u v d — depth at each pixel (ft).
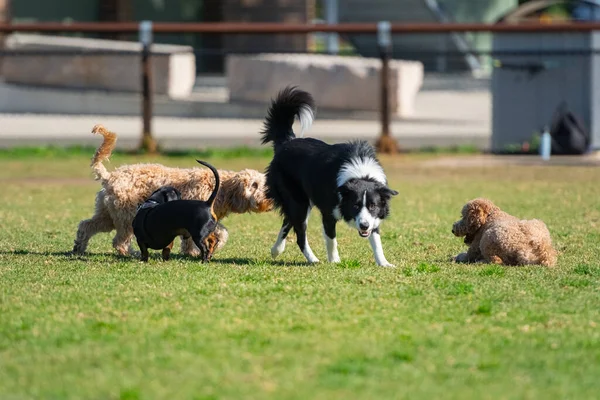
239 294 32.73
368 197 37.73
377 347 26.45
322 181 39.24
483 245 38.68
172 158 86.17
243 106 116.57
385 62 90.43
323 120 112.57
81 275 36.19
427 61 148.36
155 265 38.58
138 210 39.68
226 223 52.06
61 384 23.53
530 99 89.97
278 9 133.49
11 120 112.98
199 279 35.35
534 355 25.86
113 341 26.99
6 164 85.20
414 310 30.60
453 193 64.95
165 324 28.73
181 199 40.24
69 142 98.58
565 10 105.09
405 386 23.41
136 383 23.52
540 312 30.42
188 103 117.29
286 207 41.42
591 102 87.97
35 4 139.13
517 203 59.21
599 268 37.78
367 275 36.06
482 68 152.15
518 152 89.56
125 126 109.29
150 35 90.48
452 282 34.65
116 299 31.89
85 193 65.87
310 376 24.11
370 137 97.25
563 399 22.66
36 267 37.93
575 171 77.30
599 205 57.98
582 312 30.50
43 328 28.30
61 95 119.34
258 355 25.75
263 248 44.11
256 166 78.95
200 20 147.13
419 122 111.34
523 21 100.22
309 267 38.37
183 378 23.91
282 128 44.27
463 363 25.20
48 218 53.88
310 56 120.98
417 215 55.11
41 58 120.16
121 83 119.24
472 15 156.56
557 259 40.01
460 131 103.60
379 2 146.51
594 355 25.90
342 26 89.71
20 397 22.70
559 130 88.07
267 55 119.85
